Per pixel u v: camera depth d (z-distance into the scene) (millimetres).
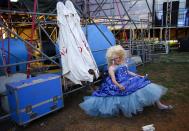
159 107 3248
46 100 3125
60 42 3844
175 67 6316
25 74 4113
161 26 10156
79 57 3799
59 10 3809
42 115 3094
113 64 3250
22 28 7691
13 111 2916
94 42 4855
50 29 7277
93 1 10227
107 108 3027
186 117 2998
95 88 4414
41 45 6375
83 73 3764
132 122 2941
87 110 3191
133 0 10477
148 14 10148
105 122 3000
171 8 9883
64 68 3797
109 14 10562
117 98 3025
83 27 4887
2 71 4207
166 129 2699
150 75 5477
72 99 3938
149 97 3020
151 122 2902
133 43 7398
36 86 2963
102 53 4957
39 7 5266
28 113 2900
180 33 10406
